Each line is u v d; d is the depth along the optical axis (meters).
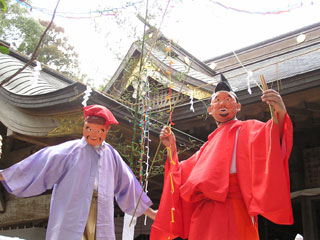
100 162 3.16
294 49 12.91
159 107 7.23
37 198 7.73
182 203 3.25
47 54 18.84
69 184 2.95
